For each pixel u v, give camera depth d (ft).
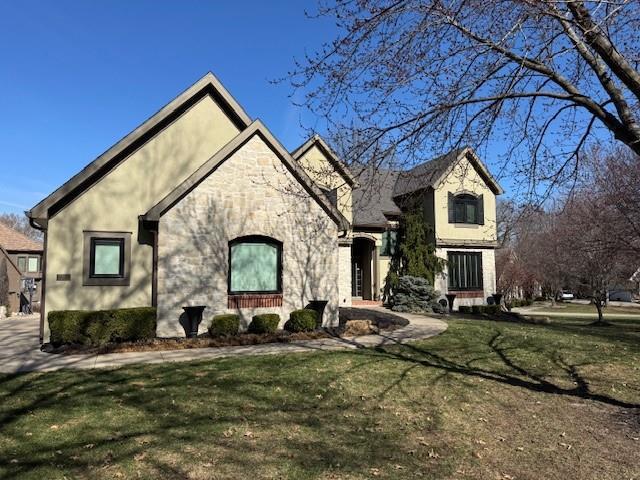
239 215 44.04
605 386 27.45
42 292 42.80
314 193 47.34
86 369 29.68
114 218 44.86
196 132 49.34
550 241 73.31
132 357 33.63
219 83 49.90
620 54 18.81
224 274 42.93
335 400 23.57
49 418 20.17
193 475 15.02
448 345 38.81
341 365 30.66
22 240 122.52
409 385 26.40
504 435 19.61
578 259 68.18
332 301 47.78
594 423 21.21
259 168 45.21
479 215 81.15
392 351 35.78
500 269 115.85
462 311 73.15
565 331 52.06
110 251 44.65
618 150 51.85
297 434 18.86
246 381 26.58
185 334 40.83
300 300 46.37
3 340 43.45
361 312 57.88
